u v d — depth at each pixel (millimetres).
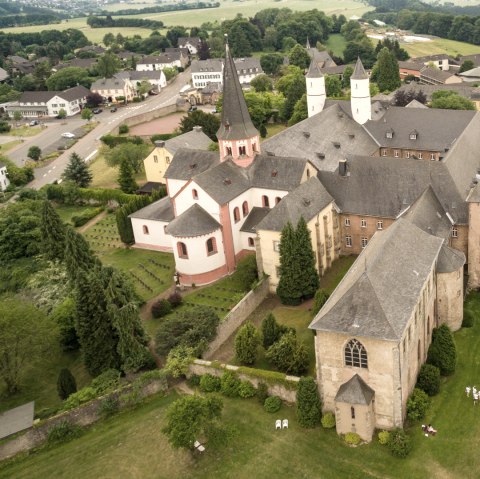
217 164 99812
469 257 80812
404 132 126875
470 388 63125
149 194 135750
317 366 59688
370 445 57594
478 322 74688
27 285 95688
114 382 69125
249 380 66625
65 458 62125
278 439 60031
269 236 84562
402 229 68125
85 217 131750
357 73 126625
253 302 84000
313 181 91812
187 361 70000
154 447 61500
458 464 54344
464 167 94188
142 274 99062
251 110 180750
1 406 71625
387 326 54625
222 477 56625
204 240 90562
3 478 60562
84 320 71125
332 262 93875
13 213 118438
